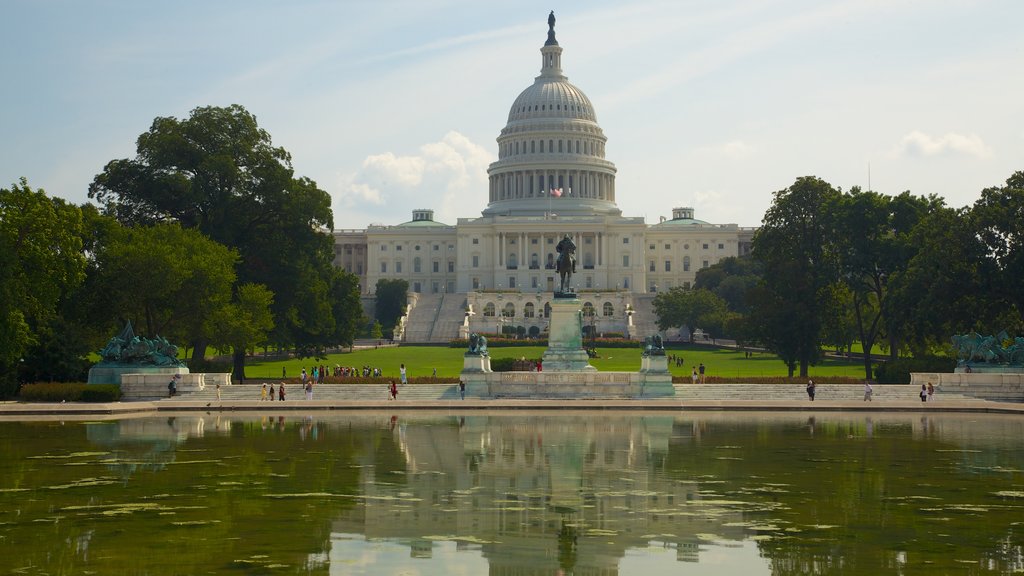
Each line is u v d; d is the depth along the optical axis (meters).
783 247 95.56
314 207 97.94
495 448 42.94
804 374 90.88
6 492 32.28
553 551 25.17
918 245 90.81
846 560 24.31
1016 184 84.81
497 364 88.38
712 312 174.00
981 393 70.44
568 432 49.56
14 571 22.97
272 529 27.28
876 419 57.28
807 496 32.03
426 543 25.88
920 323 83.62
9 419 56.97
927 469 37.22
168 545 25.45
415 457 40.12
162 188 93.00
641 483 34.28
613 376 70.75
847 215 93.56
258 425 53.19
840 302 94.50
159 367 72.25
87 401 66.69
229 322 81.56
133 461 38.91
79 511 29.44
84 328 80.19
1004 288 79.81
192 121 96.06
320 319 98.19
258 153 97.12
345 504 30.61
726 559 24.45
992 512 29.64
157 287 77.12
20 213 68.94
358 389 73.44
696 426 52.72
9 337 64.81
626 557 24.61
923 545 25.69
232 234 95.50
